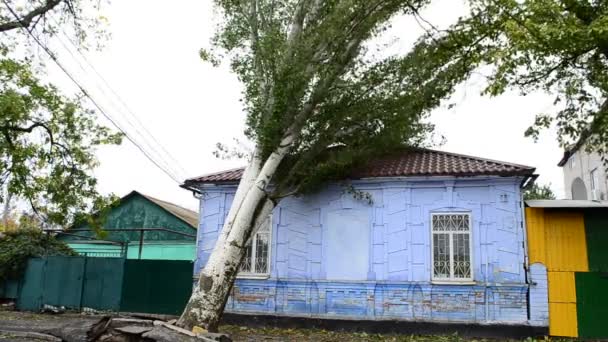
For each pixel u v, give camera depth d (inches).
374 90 546.6
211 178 661.3
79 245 965.8
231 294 617.0
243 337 522.9
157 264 661.9
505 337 516.7
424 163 605.9
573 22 397.4
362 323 563.2
